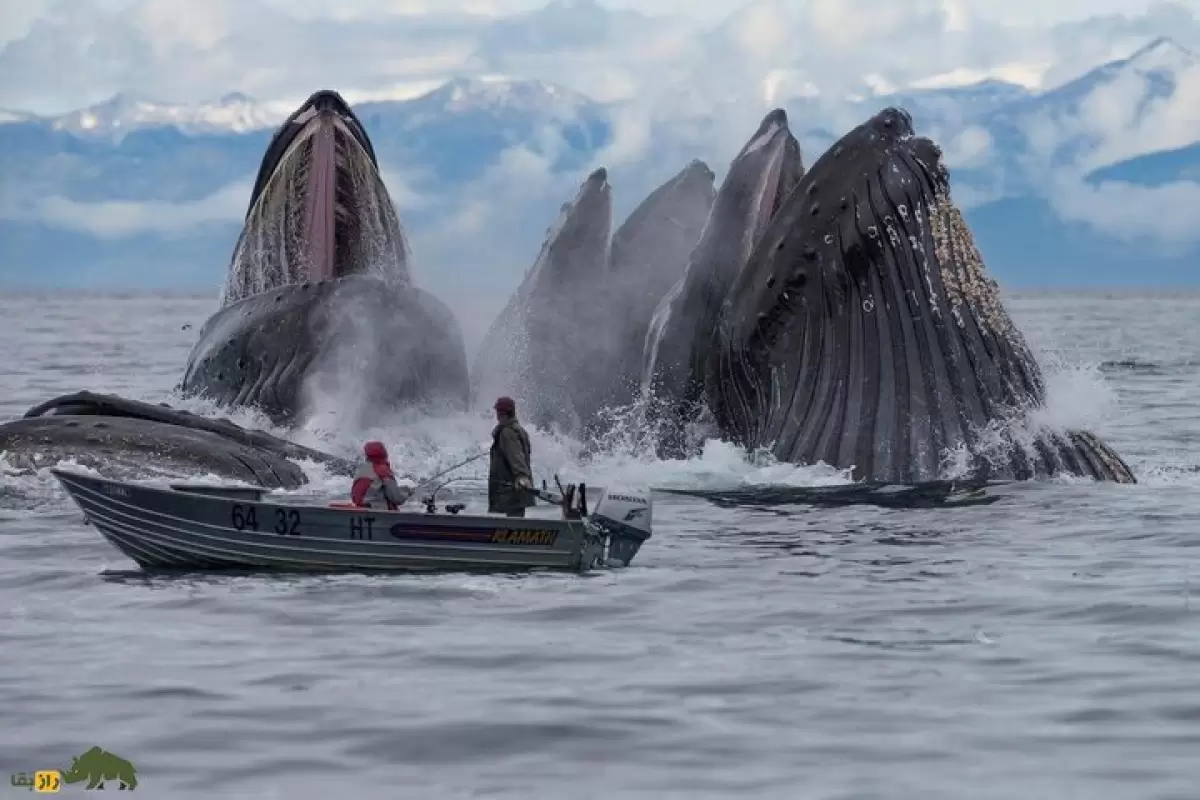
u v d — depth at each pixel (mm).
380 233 101250
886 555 70812
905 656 53969
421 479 90500
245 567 68625
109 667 52406
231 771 43094
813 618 59469
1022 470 86062
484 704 48656
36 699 48875
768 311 85188
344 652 54438
